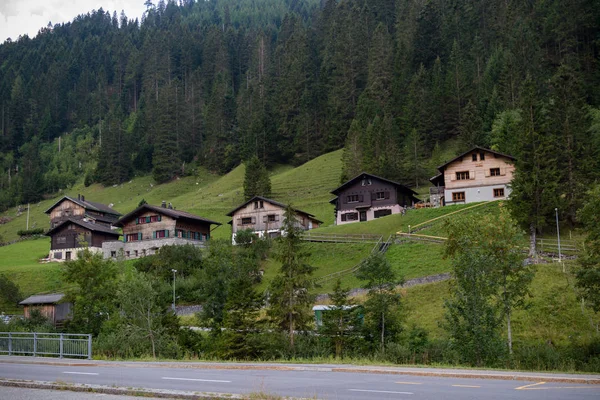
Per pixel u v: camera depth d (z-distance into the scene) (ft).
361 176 320.09
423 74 522.47
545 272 171.83
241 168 552.00
